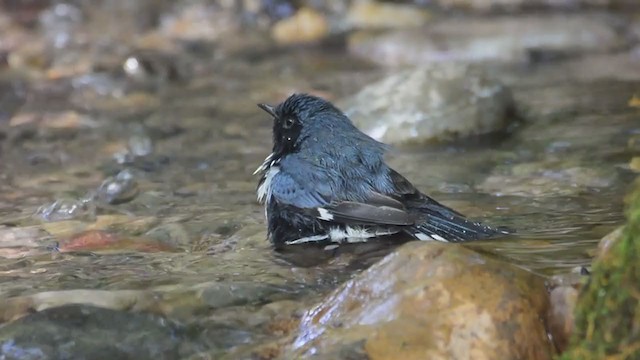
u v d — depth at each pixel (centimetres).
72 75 2134
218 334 852
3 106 1906
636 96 1769
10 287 973
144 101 1925
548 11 2553
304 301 920
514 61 2159
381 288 818
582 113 1672
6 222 1221
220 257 1068
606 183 1256
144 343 830
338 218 1088
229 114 1814
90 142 1647
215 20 2616
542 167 1362
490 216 1142
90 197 1311
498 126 1603
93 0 2758
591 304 729
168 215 1232
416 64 2202
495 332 758
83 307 866
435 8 2678
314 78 2094
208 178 1415
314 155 1127
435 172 1388
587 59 2130
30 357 802
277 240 1124
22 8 2684
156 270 1024
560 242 1019
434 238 1066
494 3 2606
